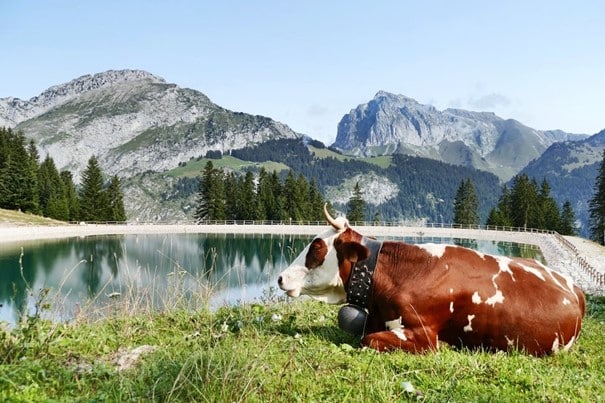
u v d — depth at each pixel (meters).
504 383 2.30
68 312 3.95
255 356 2.36
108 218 48.28
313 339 3.04
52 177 53.22
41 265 17.81
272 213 51.62
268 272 6.86
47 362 2.29
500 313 2.89
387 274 3.01
